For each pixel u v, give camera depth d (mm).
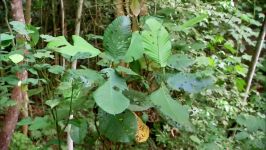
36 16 4914
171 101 2297
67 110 2410
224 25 5207
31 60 2289
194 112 3889
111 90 2143
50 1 4797
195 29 4664
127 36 2344
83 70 2248
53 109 2482
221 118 4211
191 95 3908
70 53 2314
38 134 3783
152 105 2420
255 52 4820
